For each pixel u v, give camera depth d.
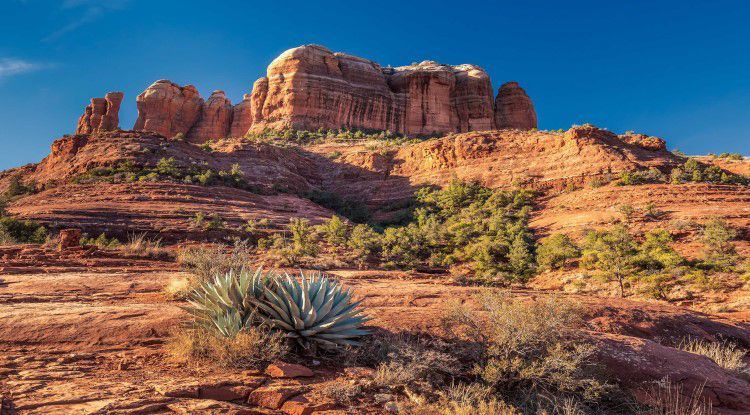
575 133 68.75
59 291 9.73
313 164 96.69
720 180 58.19
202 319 6.19
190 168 69.25
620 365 6.45
